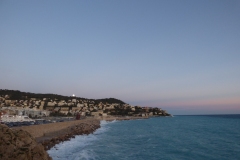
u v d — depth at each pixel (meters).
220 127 77.62
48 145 29.39
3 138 14.40
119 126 87.25
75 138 42.03
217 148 31.58
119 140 41.25
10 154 13.24
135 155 26.83
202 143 36.91
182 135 50.62
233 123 106.06
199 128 73.38
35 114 101.06
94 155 26.25
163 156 26.25
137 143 37.38
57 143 32.81
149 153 28.12
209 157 25.42
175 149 31.11
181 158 25.12
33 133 33.47
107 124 103.12
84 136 46.59
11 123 42.16
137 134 53.41
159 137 46.59
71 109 163.00
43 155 14.88
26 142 15.95
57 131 44.41
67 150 28.67
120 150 30.12
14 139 15.13
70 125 57.72
